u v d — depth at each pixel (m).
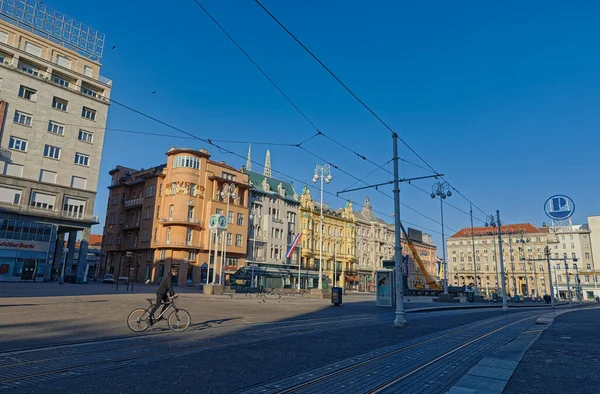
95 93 54.25
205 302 24.75
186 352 8.51
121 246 67.19
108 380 6.17
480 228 121.81
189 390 5.75
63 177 49.22
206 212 59.56
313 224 78.25
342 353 8.91
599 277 103.50
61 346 8.74
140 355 8.05
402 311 15.67
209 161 61.38
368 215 97.94
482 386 6.25
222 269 45.09
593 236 107.19
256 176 73.19
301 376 6.73
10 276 43.94
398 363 8.05
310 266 74.44
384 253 97.81
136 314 11.48
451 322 18.41
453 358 8.80
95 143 52.56
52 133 48.72
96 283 53.91
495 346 10.73
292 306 25.08
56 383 5.95
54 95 49.28
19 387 5.70
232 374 6.72
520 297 77.50
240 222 63.78
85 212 50.66
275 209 71.69
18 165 45.75
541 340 12.17
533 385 6.47
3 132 44.72
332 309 24.00
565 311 34.94
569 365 8.16
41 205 47.22
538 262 109.44
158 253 58.09
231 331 12.09
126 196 69.75
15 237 44.47
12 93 45.75
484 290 111.31
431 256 117.62
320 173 52.66
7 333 10.20
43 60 48.59
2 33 46.28
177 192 57.97
